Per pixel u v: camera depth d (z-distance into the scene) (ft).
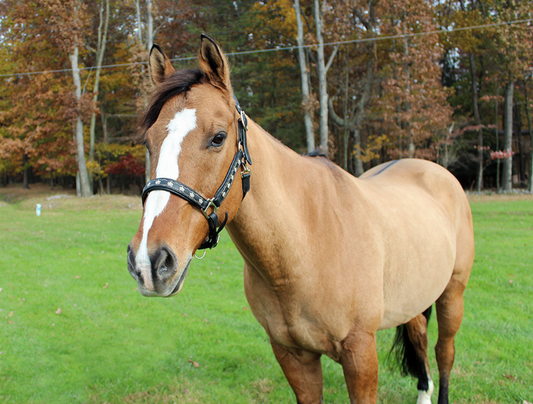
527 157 87.10
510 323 13.93
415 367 9.66
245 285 6.82
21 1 69.67
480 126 70.85
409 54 58.39
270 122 77.82
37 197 75.51
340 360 6.31
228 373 11.36
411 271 7.46
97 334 13.88
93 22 79.71
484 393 9.80
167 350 12.80
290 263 5.64
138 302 17.15
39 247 27.99
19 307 16.24
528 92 71.92
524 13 60.64
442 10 76.07
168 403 9.90
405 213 7.88
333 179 6.79
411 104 58.65
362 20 68.74
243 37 76.64
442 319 9.57
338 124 78.74
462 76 86.74
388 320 7.44
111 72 85.35
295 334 6.08
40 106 72.08
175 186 4.36
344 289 5.97
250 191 5.34
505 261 22.12
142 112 5.08
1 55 76.13
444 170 10.75
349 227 6.38
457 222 9.91
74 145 71.20
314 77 77.15
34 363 11.77
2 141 70.03
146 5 65.77
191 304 17.04
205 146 4.56
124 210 54.85
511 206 46.60
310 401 6.72
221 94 4.92
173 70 5.66
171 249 4.20
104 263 23.88
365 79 72.13
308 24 65.41
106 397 10.16
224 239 31.19
